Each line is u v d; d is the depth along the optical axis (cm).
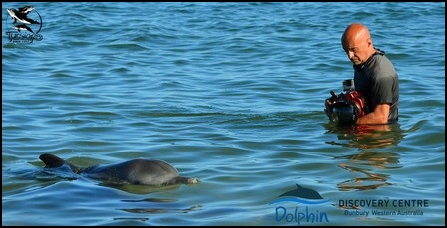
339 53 4200
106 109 2955
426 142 2419
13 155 2303
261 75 3672
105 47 4503
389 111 2614
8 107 2977
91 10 5722
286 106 3022
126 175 2009
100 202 1864
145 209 1812
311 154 2300
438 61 3962
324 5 5878
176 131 2603
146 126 2683
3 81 3525
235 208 1820
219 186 1983
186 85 3469
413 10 5569
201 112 2891
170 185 1981
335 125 2645
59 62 4044
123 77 3672
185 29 5025
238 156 2289
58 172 2109
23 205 1848
